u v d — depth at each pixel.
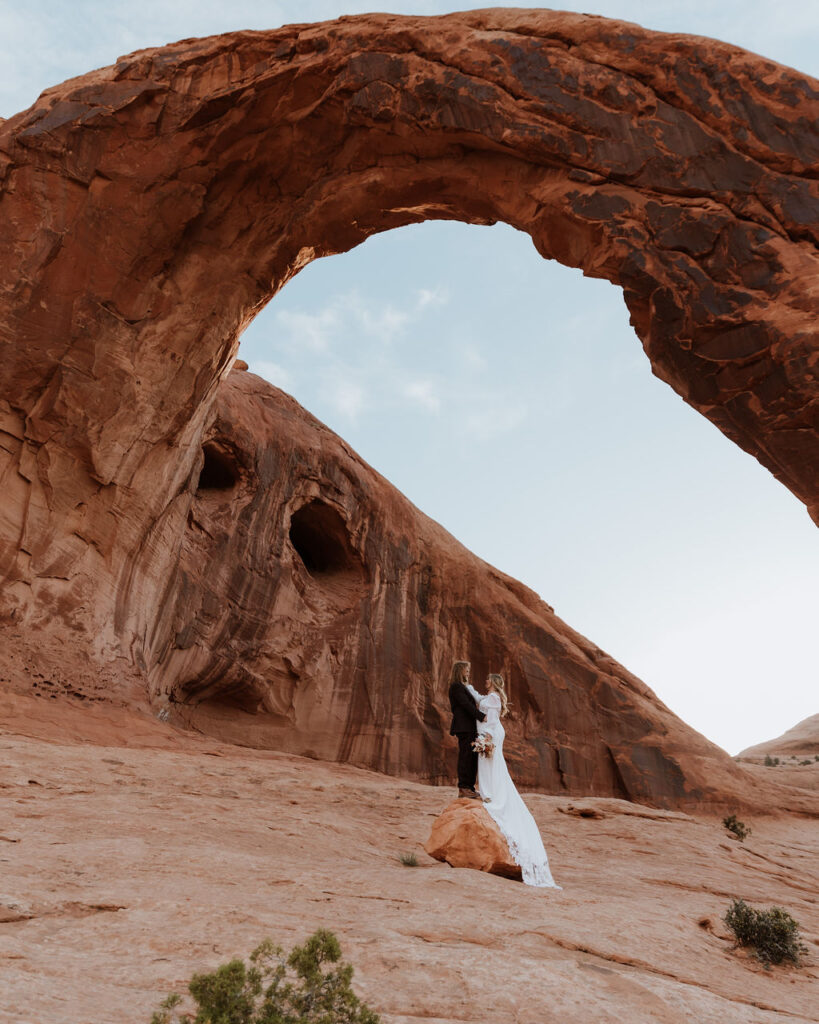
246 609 24.19
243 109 17.19
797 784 31.61
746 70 13.26
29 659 15.18
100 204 17.58
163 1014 2.61
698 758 28.84
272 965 3.60
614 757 28.88
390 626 28.25
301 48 16.92
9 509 16.36
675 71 13.77
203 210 18.12
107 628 17.20
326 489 28.16
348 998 2.85
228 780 10.80
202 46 17.84
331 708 25.69
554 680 30.16
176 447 19.47
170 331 18.53
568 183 14.30
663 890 8.30
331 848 7.52
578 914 5.49
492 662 29.91
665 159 13.38
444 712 28.03
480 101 15.07
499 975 3.74
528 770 28.02
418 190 17.11
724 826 17.98
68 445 17.14
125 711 15.91
